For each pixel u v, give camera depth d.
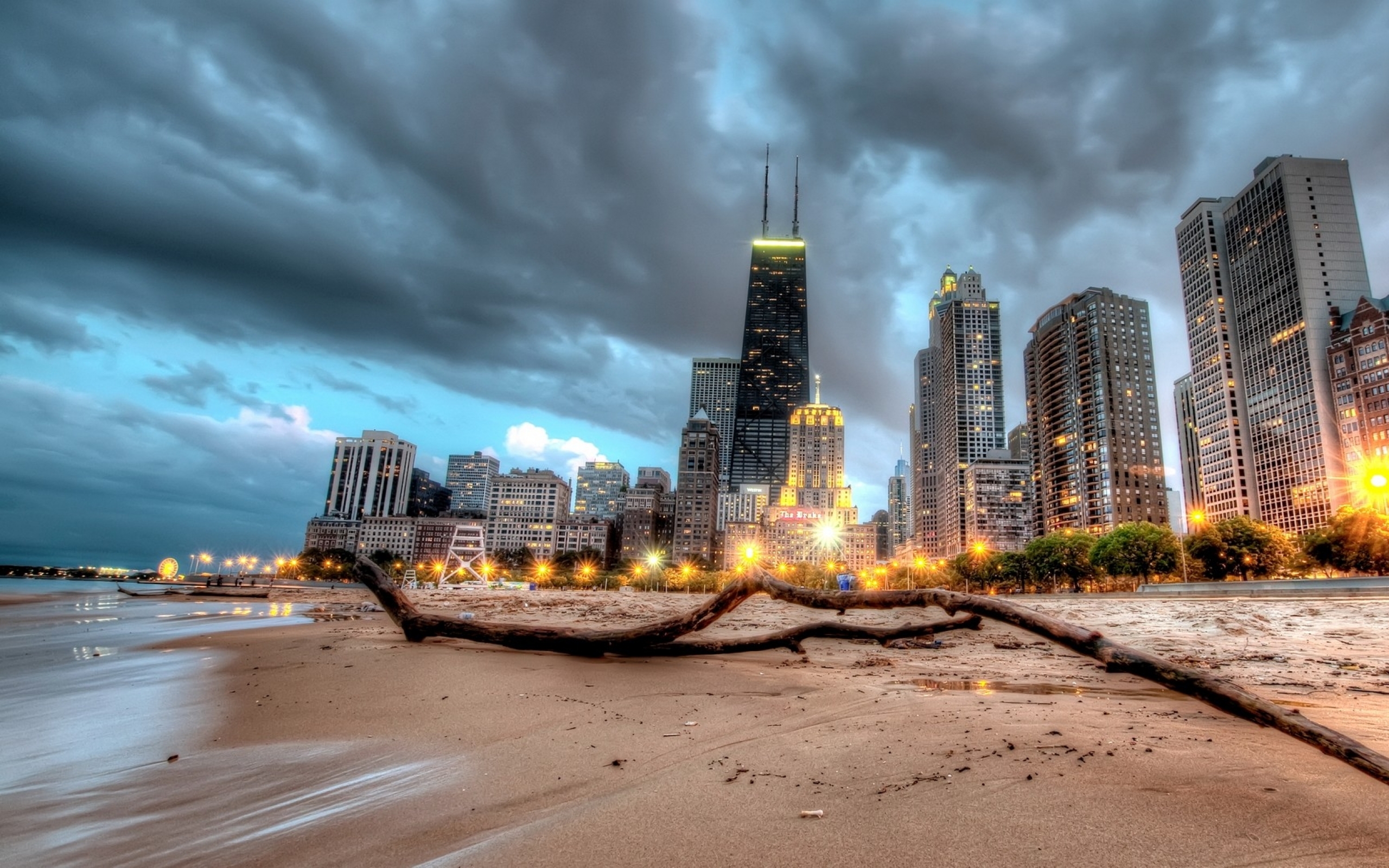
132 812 5.66
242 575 162.25
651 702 10.18
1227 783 5.51
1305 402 190.62
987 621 25.61
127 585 137.88
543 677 12.70
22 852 4.81
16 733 8.65
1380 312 172.38
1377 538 77.25
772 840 4.51
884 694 10.70
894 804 5.16
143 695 11.41
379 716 9.38
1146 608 44.59
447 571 190.12
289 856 4.62
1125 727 7.75
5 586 149.62
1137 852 4.18
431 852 4.55
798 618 36.06
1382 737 7.23
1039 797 5.22
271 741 8.09
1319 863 3.99
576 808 5.35
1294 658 15.09
